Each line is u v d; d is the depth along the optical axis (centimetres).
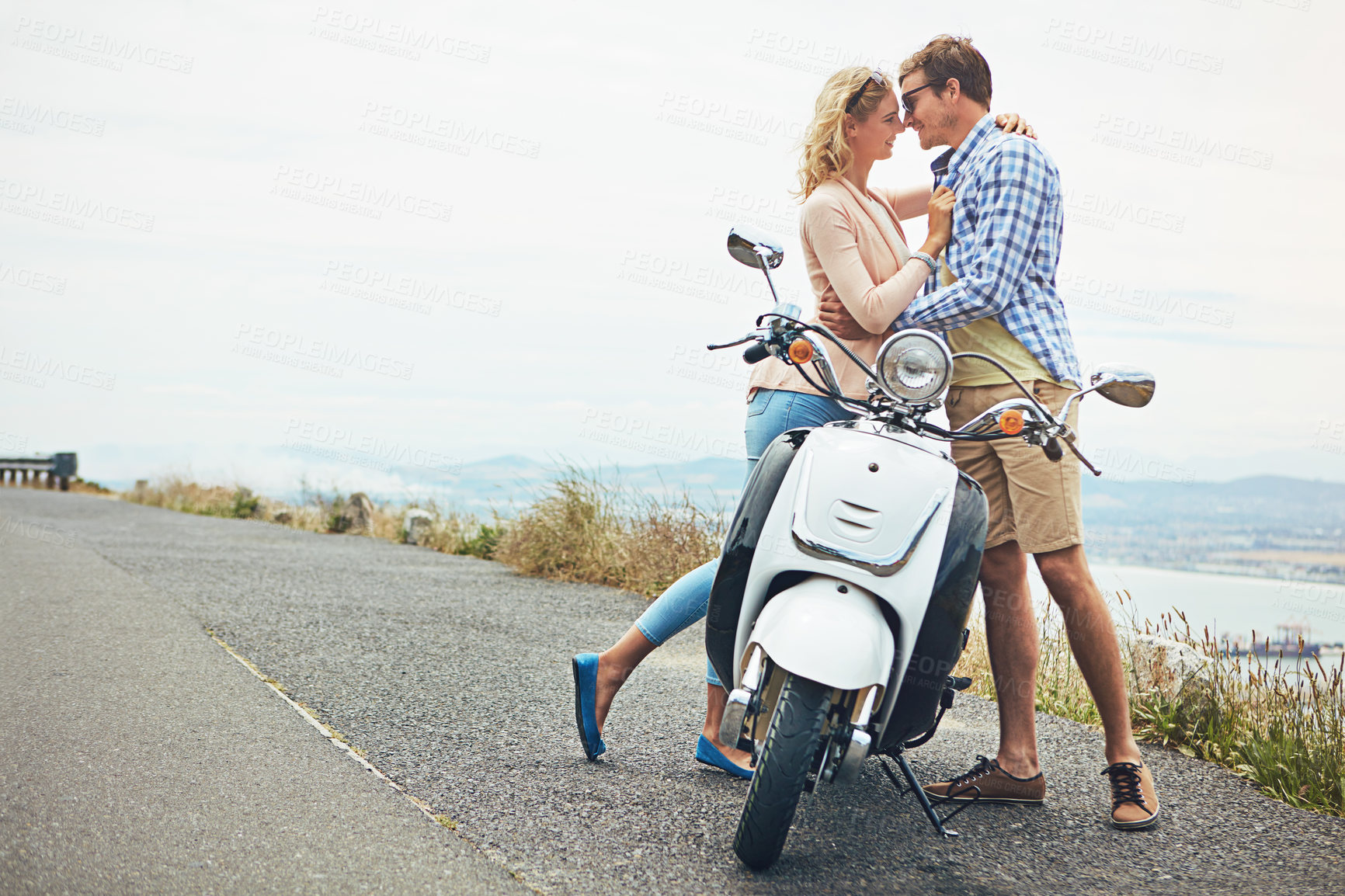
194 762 314
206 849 246
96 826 258
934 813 286
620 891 235
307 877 232
